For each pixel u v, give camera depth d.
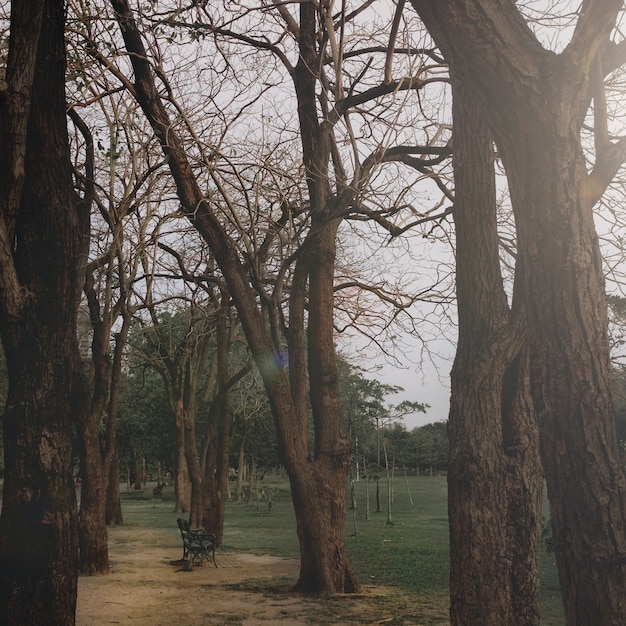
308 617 10.30
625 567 3.16
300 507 12.27
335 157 12.62
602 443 3.28
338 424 12.72
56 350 6.03
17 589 5.60
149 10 10.77
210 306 22.86
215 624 9.83
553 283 3.43
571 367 3.36
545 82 3.50
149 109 11.22
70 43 10.56
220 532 21.86
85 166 13.58
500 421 5.68
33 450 5.82
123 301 15.66
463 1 3.48
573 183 3.47
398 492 59.62
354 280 17.30
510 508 5.61
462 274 6.02
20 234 6.11
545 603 12.12
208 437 23.41
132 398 42.75
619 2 3.41
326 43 12.19
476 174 6.14
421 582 14.40
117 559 18.11
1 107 6.05
